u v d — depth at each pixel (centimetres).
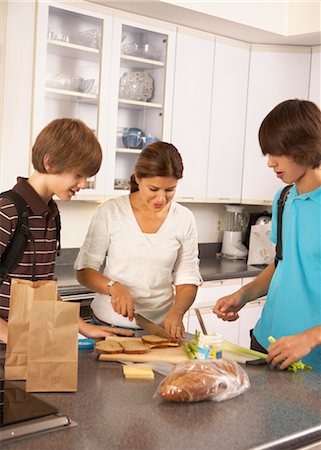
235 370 167
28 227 194
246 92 452
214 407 154
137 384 168
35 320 155
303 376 184
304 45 453
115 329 212
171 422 142
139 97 391
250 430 141
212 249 489
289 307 217
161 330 209
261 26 412
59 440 129
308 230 211
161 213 235
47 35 342
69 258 406
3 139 333
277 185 455
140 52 388
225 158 445
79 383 166
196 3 375
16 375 160
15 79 334
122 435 134
